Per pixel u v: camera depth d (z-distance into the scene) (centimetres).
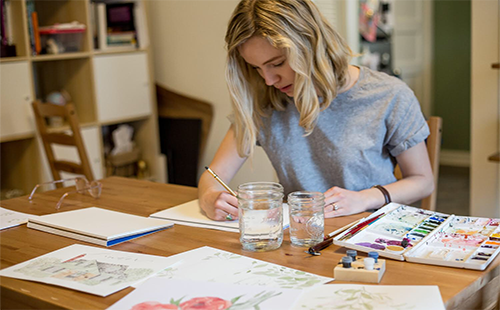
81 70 325
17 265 107
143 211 144
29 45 290
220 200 130
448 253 101
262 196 112
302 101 140
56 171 255
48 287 96
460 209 383
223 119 348
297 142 159
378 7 455
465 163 516
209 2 340
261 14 132
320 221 112
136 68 348
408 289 88
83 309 87
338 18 362
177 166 363
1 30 285
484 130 286
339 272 94
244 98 150
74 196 163
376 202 137
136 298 89
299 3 134
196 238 120
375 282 92
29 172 305
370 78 154
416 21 500
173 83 367
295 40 133
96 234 119
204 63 350
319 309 83
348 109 153
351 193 134
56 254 112
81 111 331
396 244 106
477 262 95
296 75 137
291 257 106
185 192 163
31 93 293
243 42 136
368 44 450
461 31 500
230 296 89
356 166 153
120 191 167
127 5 341
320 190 159
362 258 100
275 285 92
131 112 347
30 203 157
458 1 497
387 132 152
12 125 285
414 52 503
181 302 87
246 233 110
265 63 137
